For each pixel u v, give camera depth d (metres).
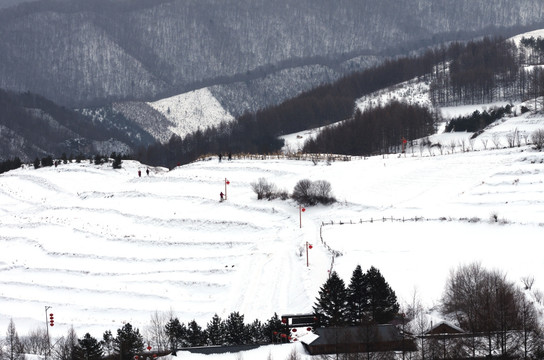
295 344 123.50
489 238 176.75
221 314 164.75
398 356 114.44
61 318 176.50
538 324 119.31
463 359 112.44
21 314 181.50
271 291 172.12
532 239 170.88
